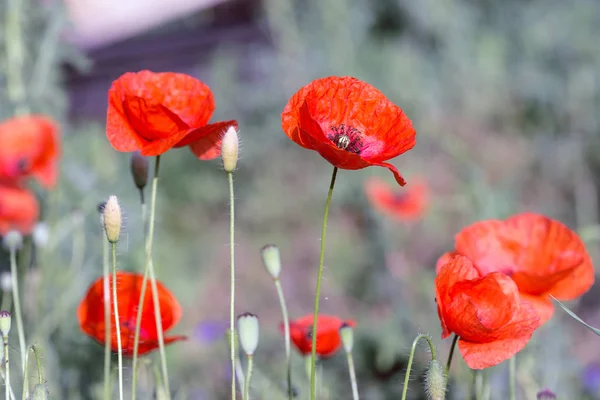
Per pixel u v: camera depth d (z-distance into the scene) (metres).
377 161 1.91
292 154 9.81
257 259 8.72
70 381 3.83
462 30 11.35
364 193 7.87
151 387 2.89
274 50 11.20
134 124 2.14
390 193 6.73
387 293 6.81
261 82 10.41
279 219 9.19
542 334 3.69
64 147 4.48
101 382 4.01
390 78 10.09
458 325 1.91
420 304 6.38
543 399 2.30
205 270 8.50
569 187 9.30
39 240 3.57
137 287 2.37
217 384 5.62
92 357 4.00
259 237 9.14
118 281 2.34
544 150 9.49
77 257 4.18
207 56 12.97
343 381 5.00
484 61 10.73
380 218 7.11
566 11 11.30
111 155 6.11
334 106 2.08
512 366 2.33
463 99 10.56
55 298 4.05
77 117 12.52
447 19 11.30
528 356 3.34
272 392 3.56
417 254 7.84
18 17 4.20
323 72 9.95
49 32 4.37
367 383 5.00
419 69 10.74
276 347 5.52
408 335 5.27
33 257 4.05
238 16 12.87
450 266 1.97
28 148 3.56
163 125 2.11
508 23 11.84
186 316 6.95
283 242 8.87
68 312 4.01
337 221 8.82
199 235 9.19
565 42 10.70
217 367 5.86
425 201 6.79
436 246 7.88
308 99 2.01
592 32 10.99
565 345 3.77
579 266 2.24
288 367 2.24
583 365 4.90
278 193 9.35
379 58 10.45
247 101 10.01
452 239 7.83
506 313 1.91
